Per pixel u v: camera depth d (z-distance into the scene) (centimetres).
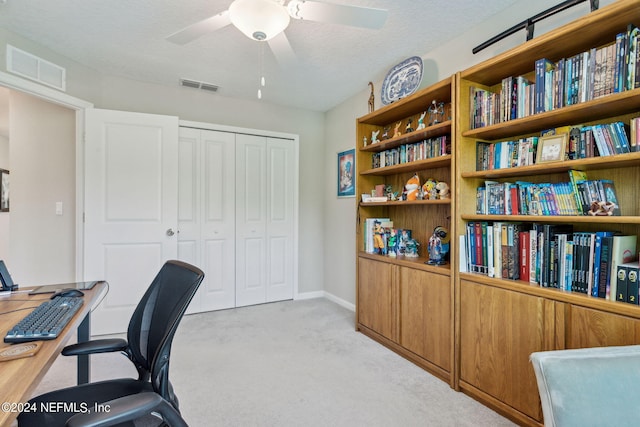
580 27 140
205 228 337
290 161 384
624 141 132
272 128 374
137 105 308
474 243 188
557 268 150
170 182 303
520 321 158
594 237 137
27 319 112
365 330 276
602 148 139
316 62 268
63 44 241
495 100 181
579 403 83
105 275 279
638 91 120
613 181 151
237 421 162
